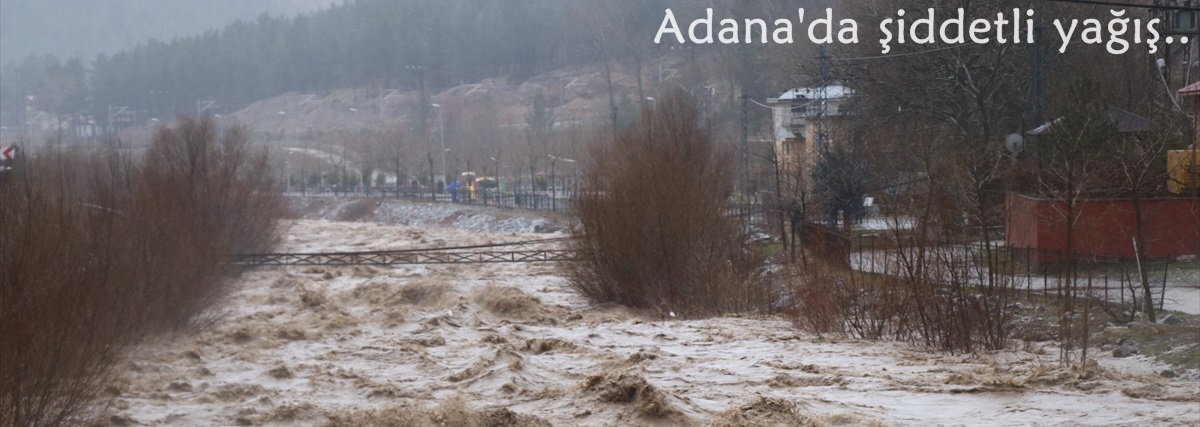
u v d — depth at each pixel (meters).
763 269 30.52
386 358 20.91
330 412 15.19
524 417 14.05
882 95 47.06
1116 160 28.56
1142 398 14.70
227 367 19.48
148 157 37.16
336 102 155.75
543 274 40.22
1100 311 21.47
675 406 14.61
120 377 16.58
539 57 149.50
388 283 35.09
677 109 32.69
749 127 74.00
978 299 21.70
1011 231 30.70
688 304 28.75
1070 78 42.31
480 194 94.12
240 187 39.53
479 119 118.75
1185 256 28.55
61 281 13.66
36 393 12.62
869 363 19.02
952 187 30.88
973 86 41.81
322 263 41.53
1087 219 26.20
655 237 29.70
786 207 40.94
